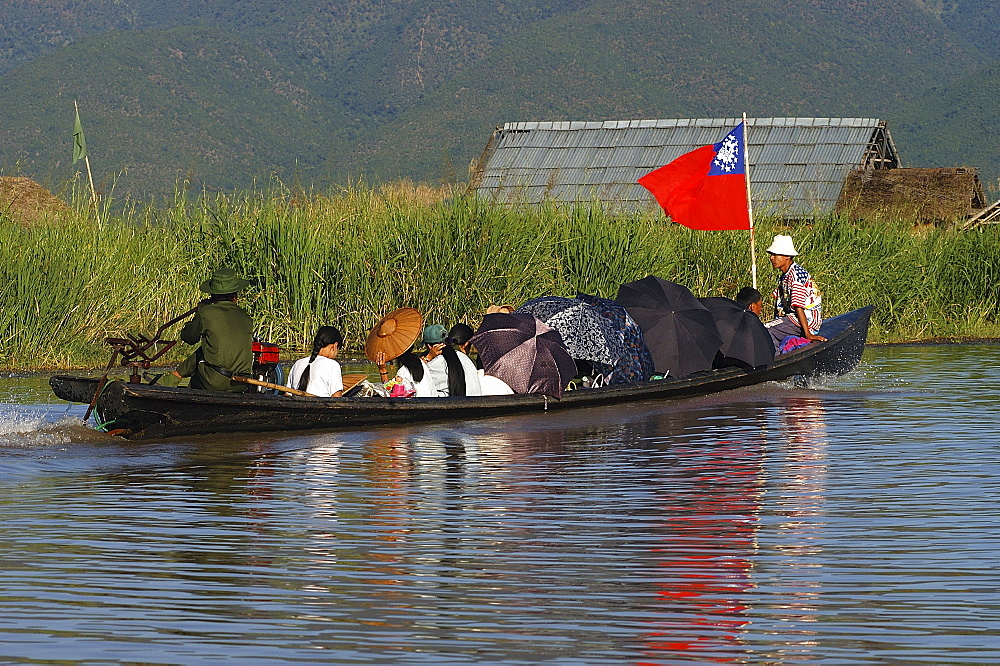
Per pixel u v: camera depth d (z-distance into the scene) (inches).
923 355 2118.6
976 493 924.0
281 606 663.1
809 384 1662.2
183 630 625.3
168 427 1152.8
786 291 1718.8
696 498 917.2
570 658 589.3
